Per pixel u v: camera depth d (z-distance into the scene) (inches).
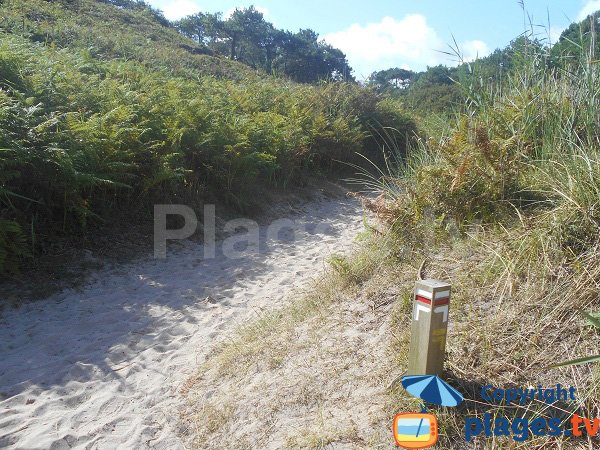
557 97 210.2
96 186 287.7
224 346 195.5
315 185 466.3
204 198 353.4
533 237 154.8
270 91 535.2
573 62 215.5
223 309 235.0
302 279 268.5
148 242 295.9
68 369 180.5
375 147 552.4
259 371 163.0
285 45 2276.1
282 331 183.0
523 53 230.7
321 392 141.2
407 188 209.2
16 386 169.0
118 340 202.8
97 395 167.9
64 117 281.9
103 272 258.7
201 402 160.1
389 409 125.6
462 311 146.2
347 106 551.5
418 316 120.8
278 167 411.8
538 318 134.1
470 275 160.2
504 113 218.4
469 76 240.1
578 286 135.5
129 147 301.3
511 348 129.0
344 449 119.1
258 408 144.6
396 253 194.2
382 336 154.0
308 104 534.0
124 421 154.7
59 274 245.8
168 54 719.7
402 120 558.3
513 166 191.2
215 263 292.8
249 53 2269.9
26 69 307.6
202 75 674.2
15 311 217.9
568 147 184.7
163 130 329.1
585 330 126.0
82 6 907.4
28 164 245.6
